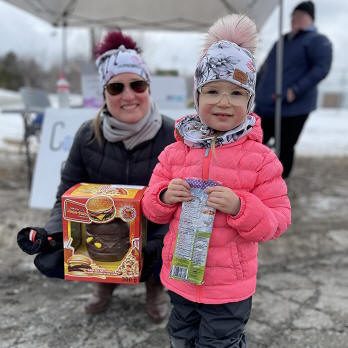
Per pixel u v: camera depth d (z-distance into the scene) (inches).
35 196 141.1
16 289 96.0
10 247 117.7
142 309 87.7
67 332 79.7
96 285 85.0
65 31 233.0
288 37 161.2
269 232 52.3
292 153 173.6
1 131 381.4
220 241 54.6
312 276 104.0
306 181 209.0
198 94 58.1
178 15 225.8
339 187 197.5
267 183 55.3
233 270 55.1
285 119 164.6
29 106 225.1
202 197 53.7
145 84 77.5
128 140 78.4
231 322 57.1
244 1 189.2
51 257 70.0
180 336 61.3
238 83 53.9
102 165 80.4
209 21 233.3
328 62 154.9
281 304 90.2
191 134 57.6
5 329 80.4
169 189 55.1
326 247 122.5
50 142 143.7
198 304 58.1
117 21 237.9
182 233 54.2
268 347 75.4
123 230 63.3
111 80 76.0
